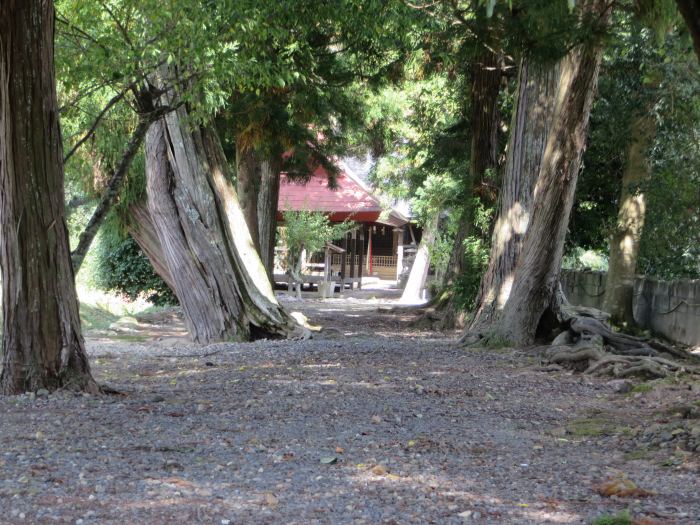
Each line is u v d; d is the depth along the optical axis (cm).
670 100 1612
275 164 2555
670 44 1448
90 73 1030
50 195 860
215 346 1555
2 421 725
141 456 594
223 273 1691
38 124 845
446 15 1389
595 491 516
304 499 483
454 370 1154
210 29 1109
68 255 883
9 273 861
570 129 1323
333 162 3119
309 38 1778
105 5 1023
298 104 1872
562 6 1009
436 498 491
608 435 727
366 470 563
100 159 1784
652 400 937
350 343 1552
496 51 1264
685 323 1733
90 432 682
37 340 864
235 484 516
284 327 1720
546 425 779
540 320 1446
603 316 1514
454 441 681
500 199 1675
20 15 821
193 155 1691
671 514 459
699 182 1727
